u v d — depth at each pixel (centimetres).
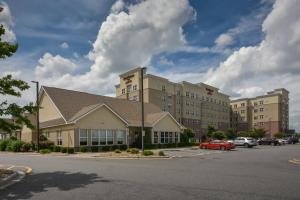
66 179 1312
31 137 4212
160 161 2228
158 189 1069
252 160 2311
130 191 1037
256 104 12181
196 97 8788
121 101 4828
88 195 984
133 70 7312
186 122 8225
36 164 1966
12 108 1426
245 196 959
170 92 7756
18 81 1442
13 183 1235
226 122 10456
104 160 2309
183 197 945
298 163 2030
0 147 3941
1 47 1367
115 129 3903
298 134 12469
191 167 1775
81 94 4278
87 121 3538
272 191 1034
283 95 12281
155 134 4538
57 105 3725
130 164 1962
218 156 2789
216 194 987
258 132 9925
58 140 3684
